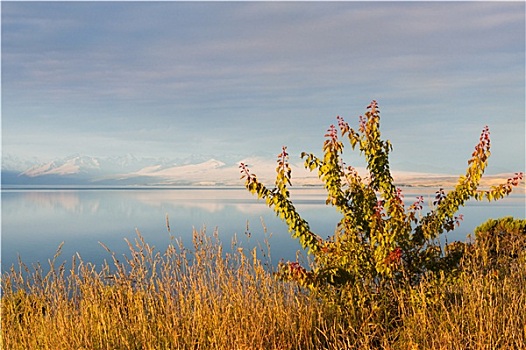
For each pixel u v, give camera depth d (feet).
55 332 25.67
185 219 147.23
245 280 27.09
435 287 25.90
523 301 24.94
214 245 27.99
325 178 27.81
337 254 27.48
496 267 30.83
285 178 27.40
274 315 25.53
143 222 145.59
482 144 26.76
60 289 27.78
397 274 27.20
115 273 27.68
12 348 25.85
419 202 27.94
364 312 25.62
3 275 28.96
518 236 37.32
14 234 119.34
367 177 28.45
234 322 24.44
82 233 117.60
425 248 28.25
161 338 24.47
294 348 24.20
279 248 57.36
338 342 23.29
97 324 25.29
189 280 27.27
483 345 20.92
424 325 22.91
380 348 24.09
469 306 23.94
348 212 27.63
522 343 20.99
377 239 26.58
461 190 27.12
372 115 28.40
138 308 25.67
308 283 26.21
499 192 26.32
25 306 27.63
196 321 25.25
